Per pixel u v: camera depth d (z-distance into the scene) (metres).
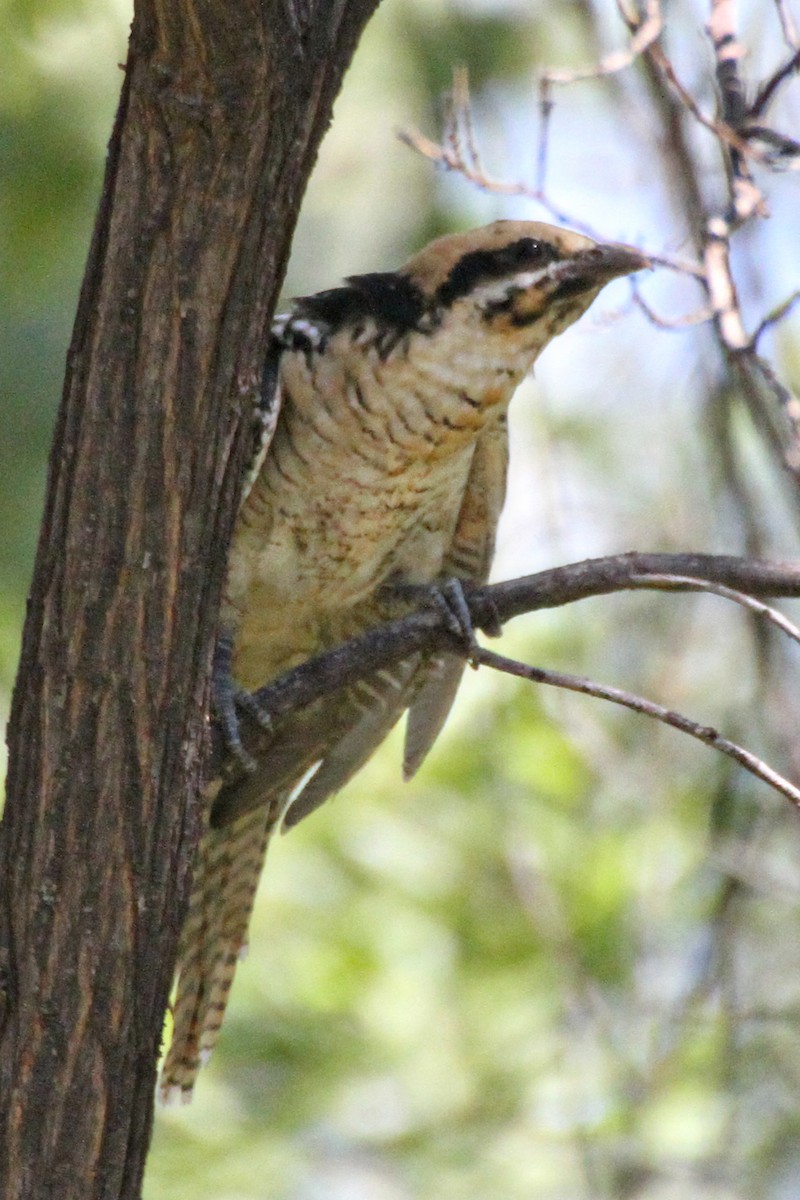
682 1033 12.21
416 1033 12.76
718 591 7.13
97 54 13.73
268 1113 12.68
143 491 6.25
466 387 9.47
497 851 12.96
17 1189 6.30
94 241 6.31
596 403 14.52
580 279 9.43
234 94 5.97
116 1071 6.38
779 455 8.66
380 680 10.42
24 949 6.36
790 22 9.05
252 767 8.98
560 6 13.47
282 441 9.54
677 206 10.80
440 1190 12.23
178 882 6.50
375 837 13.05
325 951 12.83
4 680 12.85
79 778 6.34
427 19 14.63
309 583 10.02
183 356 6.20
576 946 12.54
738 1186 12.11
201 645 6.43
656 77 10.10
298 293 14.98
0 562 13.76
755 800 12.11
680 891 12.84
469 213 14.98
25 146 13.67
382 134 15.00
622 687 13.26
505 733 12.80
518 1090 12.54
